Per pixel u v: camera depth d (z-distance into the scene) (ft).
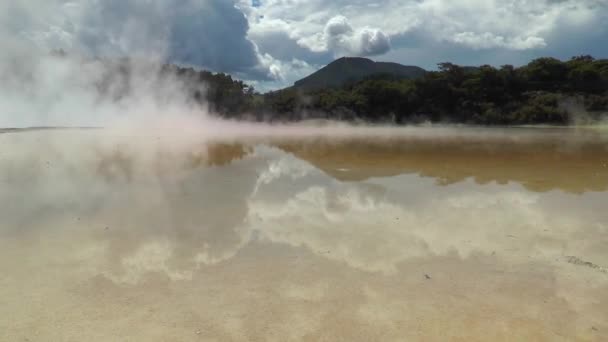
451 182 32.63
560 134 85.30
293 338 11.37
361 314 12.63
